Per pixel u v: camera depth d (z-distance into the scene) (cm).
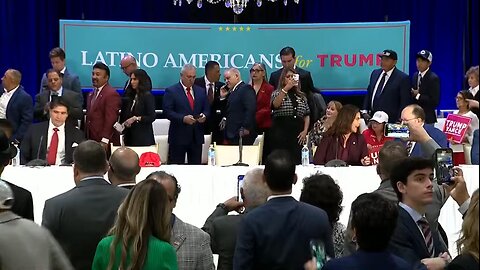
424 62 971
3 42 1128
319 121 848
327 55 1086
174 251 373
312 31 1084
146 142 871
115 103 874
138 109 869
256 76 891
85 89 1069
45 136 753
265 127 889
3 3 1127
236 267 387
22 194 459
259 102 891
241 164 735
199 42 1082
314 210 393
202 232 422
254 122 880
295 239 386
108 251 375
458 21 1153
